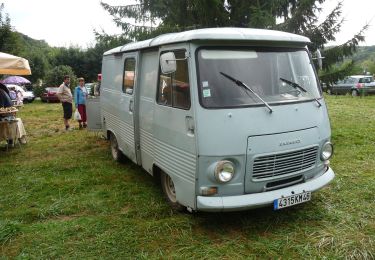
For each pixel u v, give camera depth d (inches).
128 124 247.9
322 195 212.4
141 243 167.9
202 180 159.3
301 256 153.1
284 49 182.4
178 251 160.4
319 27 397.4
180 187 176.9
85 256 159.6
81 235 177.3
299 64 185.9
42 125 552.1
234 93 163.0
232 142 156.4
